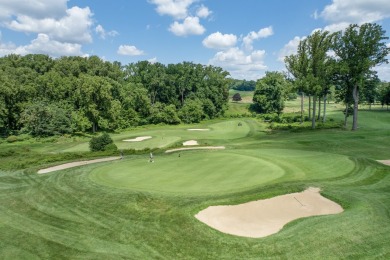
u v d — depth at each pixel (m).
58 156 41.75
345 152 39.44
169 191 23.36
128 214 20.22
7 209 22.44
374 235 16.47
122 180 26.91
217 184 24.61
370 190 23.75
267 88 118.44
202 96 123.38
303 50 73.50
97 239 17.52
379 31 57.16
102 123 82.44
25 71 105.31
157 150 45.88
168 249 16.25
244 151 38.53
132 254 15.93
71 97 88.75
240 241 16.55
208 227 18.14
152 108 106.62
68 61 113.75
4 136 76.62
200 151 41.34
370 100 110.25
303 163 30.80
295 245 15.88
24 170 34.25
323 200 21.86
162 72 126.94
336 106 132.88
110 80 99.25
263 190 22.84
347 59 60.19
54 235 18.16
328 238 16.28
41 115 73.81
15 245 17.17
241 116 124.06
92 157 41.19
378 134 52.00
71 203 22.73
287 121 90.44
